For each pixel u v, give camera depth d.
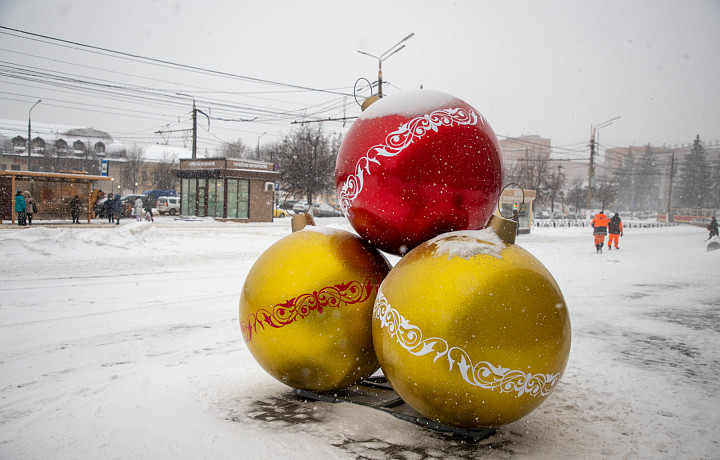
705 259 19.44
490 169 4.40
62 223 29.53
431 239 4.16
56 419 4.21
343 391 4.89
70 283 11.01
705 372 5.82
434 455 3.68
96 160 76.62
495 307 3.47
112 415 4.31
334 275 4.32
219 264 15.11
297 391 4.83
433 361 3.52
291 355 4.32
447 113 4.38
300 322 4.25
